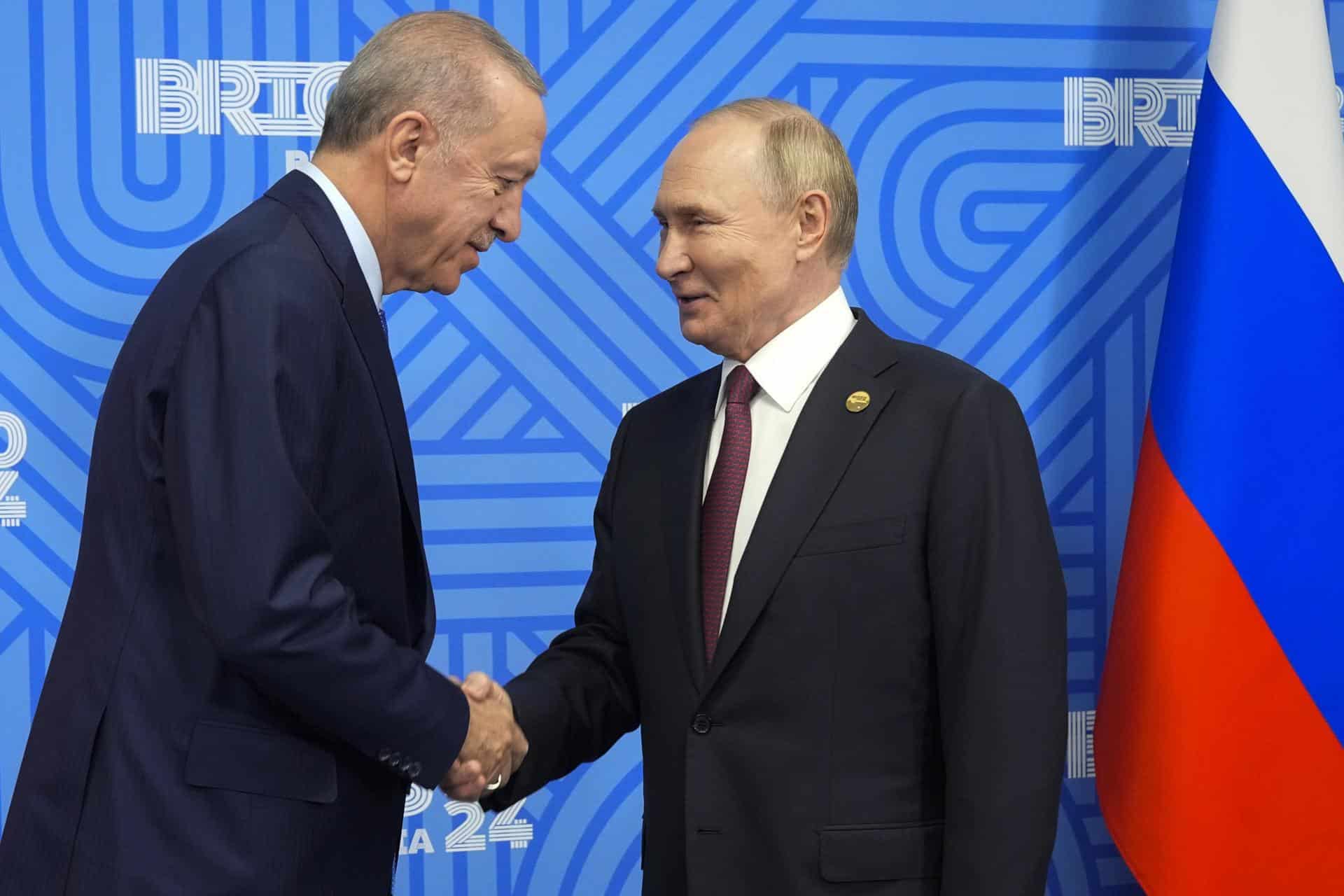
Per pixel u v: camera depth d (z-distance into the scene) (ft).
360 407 4.75
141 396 4.64
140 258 7.21
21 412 7.15
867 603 5.01
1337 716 6.70
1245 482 6.73
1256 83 6.92
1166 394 7.00
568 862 7.80
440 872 7.70
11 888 4.65
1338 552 6.70
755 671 5.07
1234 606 6.72
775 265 5.27
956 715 4.89
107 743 4.60
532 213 7.50
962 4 7.80
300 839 4.65
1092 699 8.11
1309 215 6.79
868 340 5.41
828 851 4.93
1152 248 8.04
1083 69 7.93
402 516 5.01
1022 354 7.95
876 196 7.78
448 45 4.98
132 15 7.13
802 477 5.15
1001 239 7.90
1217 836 6.73
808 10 7.65
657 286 7.62
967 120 7.83
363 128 4.93
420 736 4.70
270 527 4.33
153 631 4.62
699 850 5.07
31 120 7.09
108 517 4.74
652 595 5.47
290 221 4.82
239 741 4.58
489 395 7.54
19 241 7.11
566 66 7.47
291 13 7.25
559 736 5.80
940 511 4.97
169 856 4.51
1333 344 6.73
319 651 4.41
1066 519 8.03
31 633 7.22
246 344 4.42
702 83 7.59
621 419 7.65
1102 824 8.15
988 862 4.74
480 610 7.61
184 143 7.22
